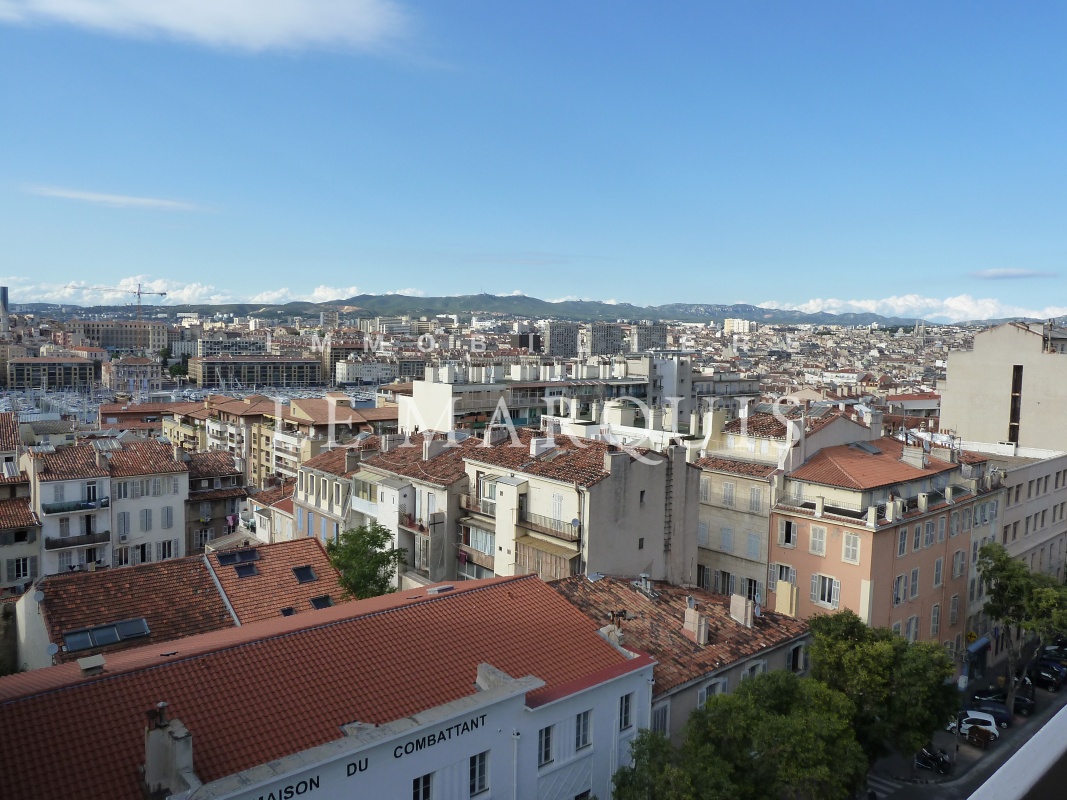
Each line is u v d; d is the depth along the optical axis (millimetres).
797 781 29078
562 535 49969
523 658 33625
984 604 64125
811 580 57969
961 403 105750
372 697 29328
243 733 26641
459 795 27672
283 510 77750
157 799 23719
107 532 77000
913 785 50344
